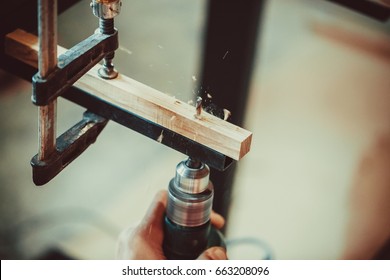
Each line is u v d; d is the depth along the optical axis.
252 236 1.78
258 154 1.98
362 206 1.92
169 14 2.06
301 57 2.27
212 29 1.43
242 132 0.86
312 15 2.37
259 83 2.14
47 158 0.85
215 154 0.88
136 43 1.81
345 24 2.33
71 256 1.73
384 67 2.27
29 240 1.75
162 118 0.90
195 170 0.93
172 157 1.95
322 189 1.93
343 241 1.82
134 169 1.90
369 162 2.02
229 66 1.41
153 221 1.08
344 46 2.32
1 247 1.72
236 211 1.82
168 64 1.66
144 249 1.04
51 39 0.72
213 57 1.42
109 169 1.89
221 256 1.03
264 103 2.10
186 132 0.89
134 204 1.83
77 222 1.80
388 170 1.98
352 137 2.08
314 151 2.01
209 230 1.02
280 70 2.21
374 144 2.06
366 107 2.16
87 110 0.99
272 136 2.03
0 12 1.06
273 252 1.75
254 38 1.45
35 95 0.75
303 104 2.14
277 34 2.32
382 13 1.50
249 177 1.92
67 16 1.19
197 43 1.88
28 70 1.08
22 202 1.80
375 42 2.30
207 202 0.96
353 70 2.26
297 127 2.07
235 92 1.43
